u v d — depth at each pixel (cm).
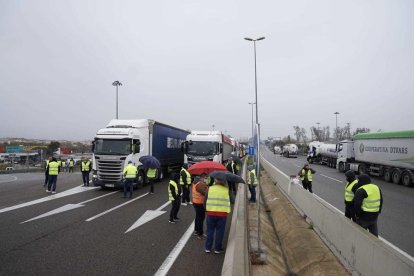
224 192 747
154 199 1471
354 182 806
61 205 1303
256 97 3344
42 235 856
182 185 1350
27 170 4388
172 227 973
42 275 589
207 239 739
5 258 676
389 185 2236
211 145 2236
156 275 602
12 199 1449
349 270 607
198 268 641
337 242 692
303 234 877
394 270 439
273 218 1209
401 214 1218
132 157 1719
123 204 1338
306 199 1060
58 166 1700
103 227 953
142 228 952
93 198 1490
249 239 824
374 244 508
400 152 2223
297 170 3419
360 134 2806
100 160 1700
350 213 809
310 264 683
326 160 4269
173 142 2514
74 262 659
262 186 2091
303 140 11712
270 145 13038
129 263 661
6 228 928
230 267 568
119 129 1733
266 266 674
